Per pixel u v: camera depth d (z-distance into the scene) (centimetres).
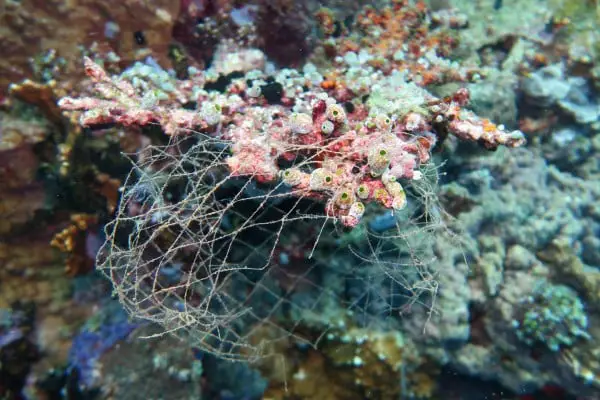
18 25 29
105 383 31
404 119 28
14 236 32
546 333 36
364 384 37
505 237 39
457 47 43
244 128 28
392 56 38
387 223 33
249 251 35
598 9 45
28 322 33
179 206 29
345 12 38
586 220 43
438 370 38
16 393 32
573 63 43
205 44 33
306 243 35
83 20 30
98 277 34
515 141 29
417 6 40
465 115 31
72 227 32
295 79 32
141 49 31
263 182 27
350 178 25
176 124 28
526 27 45
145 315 31
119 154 30
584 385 36
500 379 38
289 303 38
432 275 34
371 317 38
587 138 44
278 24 34
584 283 38
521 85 43
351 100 32
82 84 30
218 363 36
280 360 38
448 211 38
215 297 34
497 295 38
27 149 30
